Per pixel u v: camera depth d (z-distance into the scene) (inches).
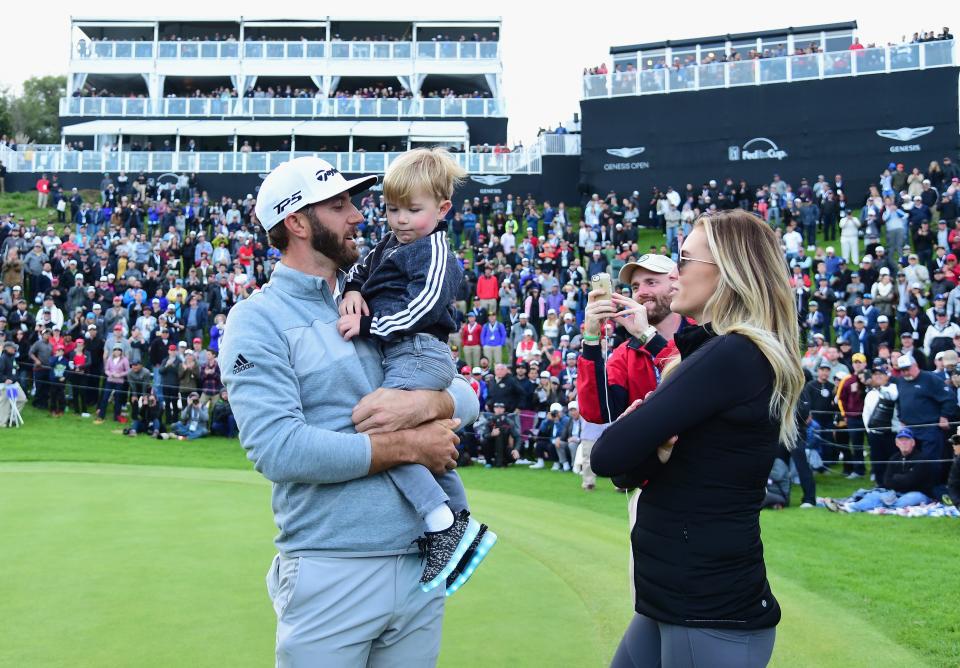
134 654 165.9
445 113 1622.8
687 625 90.3
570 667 162.7
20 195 1416.1
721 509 91.2
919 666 168.1
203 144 1664.6
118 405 688.4
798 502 398.3
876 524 335.3
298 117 1631.4
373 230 1038.4
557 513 349.7
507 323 802.8
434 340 109.5
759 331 92.4
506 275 850.1
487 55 1684.3
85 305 796.0
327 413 102.7
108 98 1630.2
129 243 956.0
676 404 89.6
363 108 1628.9
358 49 1686.8
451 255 112.9
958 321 641.0
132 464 504.7
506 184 1430.9
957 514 346.3
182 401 666.8
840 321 648.4
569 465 530.6
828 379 481.4
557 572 235.3
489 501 381.1
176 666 159.9
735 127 1272.1
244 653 166.9
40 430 637.3
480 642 176.7
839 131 1228.5
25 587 210.8
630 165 1316.4
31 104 2551.7
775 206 1019.9
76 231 1149.1
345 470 97.0
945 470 381.4
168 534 274.1
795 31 1316.4
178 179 1425.9
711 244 97.5
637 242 1063.6
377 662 106.0
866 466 471.5
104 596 203.5
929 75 1186.6
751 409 90.7
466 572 107.2
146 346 737.6
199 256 984.3
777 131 1254.3
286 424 96.9
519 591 215.3
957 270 679.7
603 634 181.5
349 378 103.4
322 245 104.9
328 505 100.0
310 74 1688.0
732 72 1272.1
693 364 91.7
